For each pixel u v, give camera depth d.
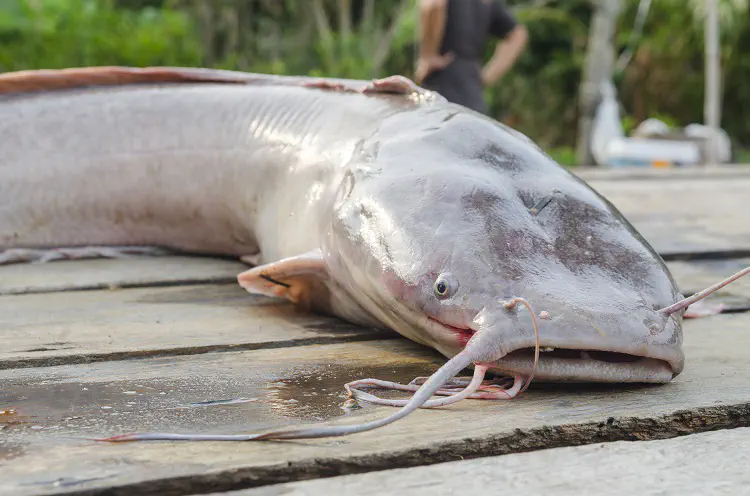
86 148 3.30
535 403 1.71
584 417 1.63
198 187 3.17
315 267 2.30
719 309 2.57
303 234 2.50
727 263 3.37
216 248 3.31
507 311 1.76
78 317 2.45
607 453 1.46
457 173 2.12
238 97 3.14
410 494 1.31
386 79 2.67
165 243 3.36
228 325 2.37
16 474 1.35
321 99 2.86
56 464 1.39
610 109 13.52
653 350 1.76
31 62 10.11
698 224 4.22
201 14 15.88
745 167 7.65
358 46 15.69
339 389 1.83
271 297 2.72
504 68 6.14
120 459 1.41
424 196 2.08
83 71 3.37
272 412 1.67
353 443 1.48
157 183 3.24
